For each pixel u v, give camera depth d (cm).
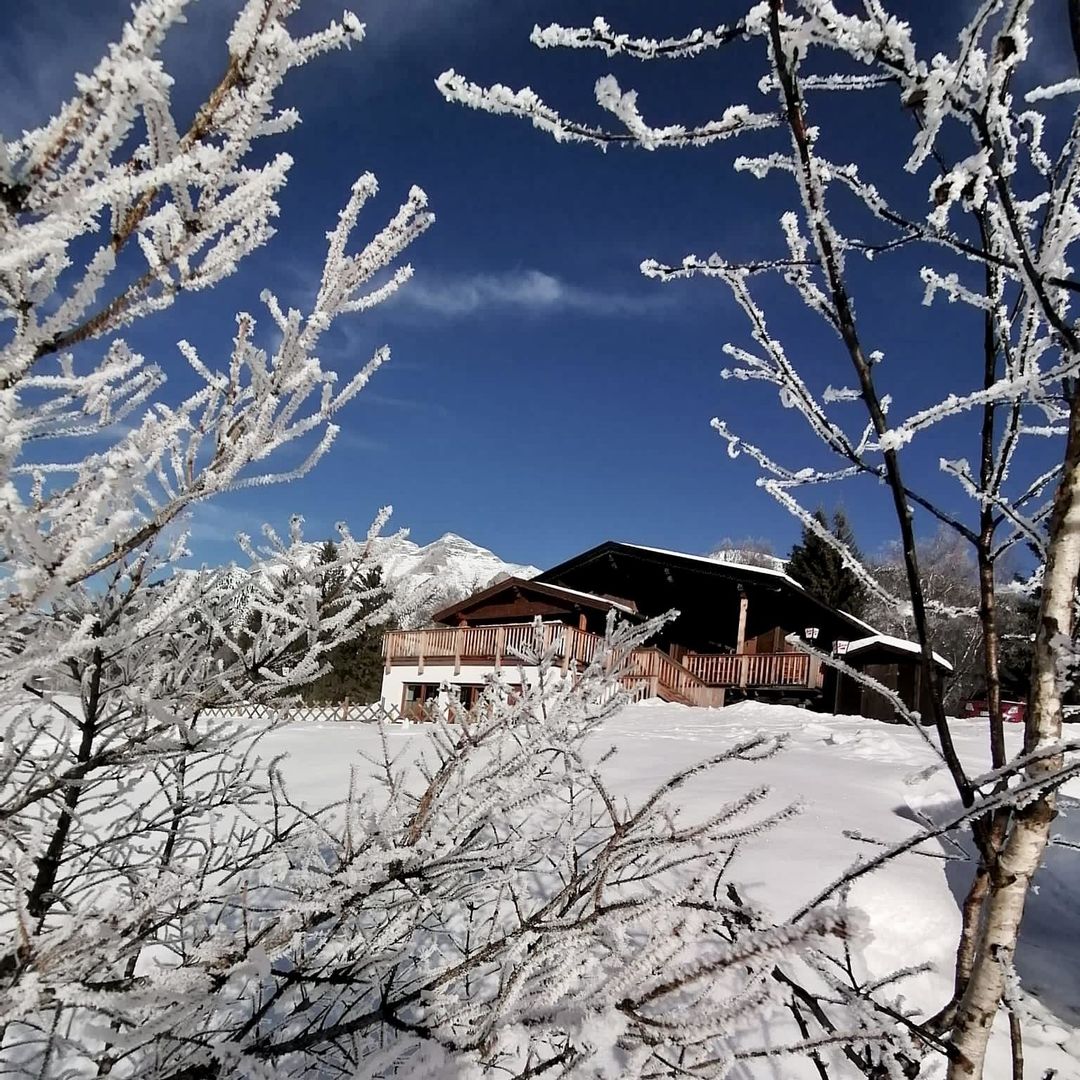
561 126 131
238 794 278
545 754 219
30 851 168
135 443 129
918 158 128
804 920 115
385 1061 152
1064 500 152
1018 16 120
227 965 169
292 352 129
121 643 191
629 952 151
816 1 122
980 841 159
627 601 2403
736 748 166
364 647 2494
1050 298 163
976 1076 147
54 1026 163
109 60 85
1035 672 152
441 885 204
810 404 183
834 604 2844
